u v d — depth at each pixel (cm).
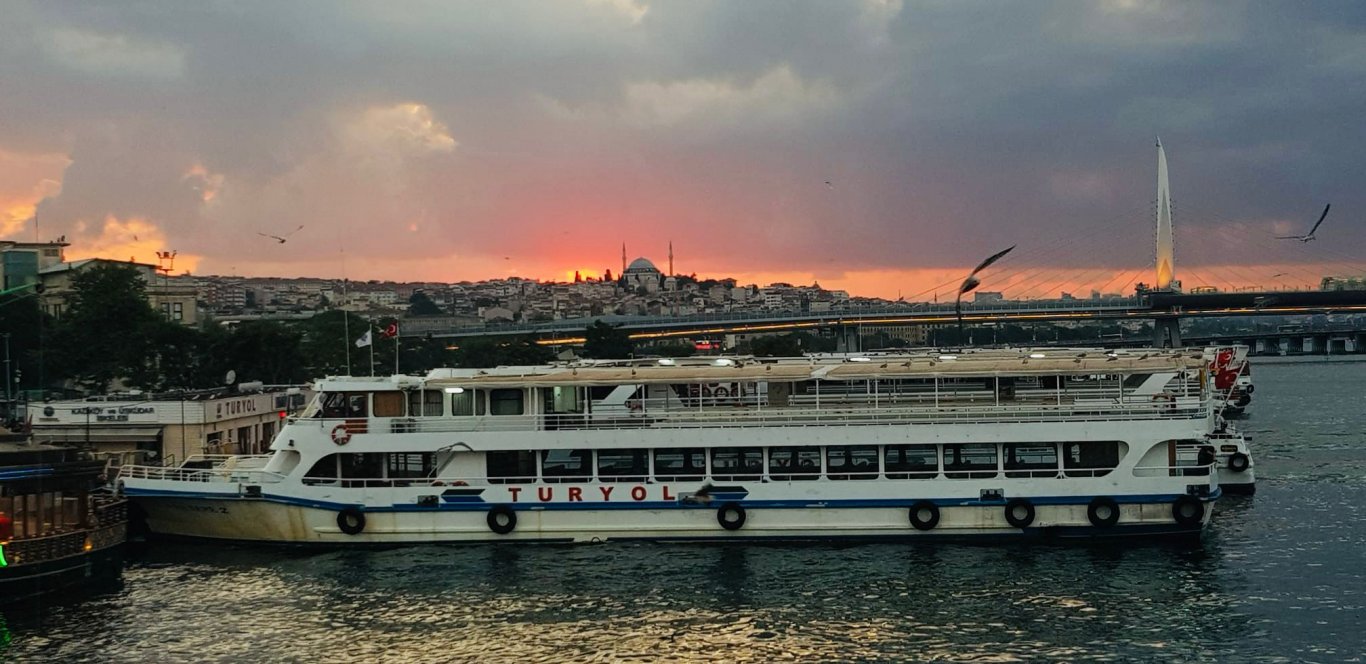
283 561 5909
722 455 6112
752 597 5122
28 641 4672
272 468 6206
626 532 6072
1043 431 5956
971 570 5491
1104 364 6188
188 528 6347
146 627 4847
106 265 13775
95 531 5622
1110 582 5284
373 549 6091
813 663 4322
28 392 11238
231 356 12381
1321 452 10588
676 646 4522
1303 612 4841
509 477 6116
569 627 4762
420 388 6288
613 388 6406
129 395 9212
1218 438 8069
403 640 4644
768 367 6394
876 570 5509
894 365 6319
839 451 6109
